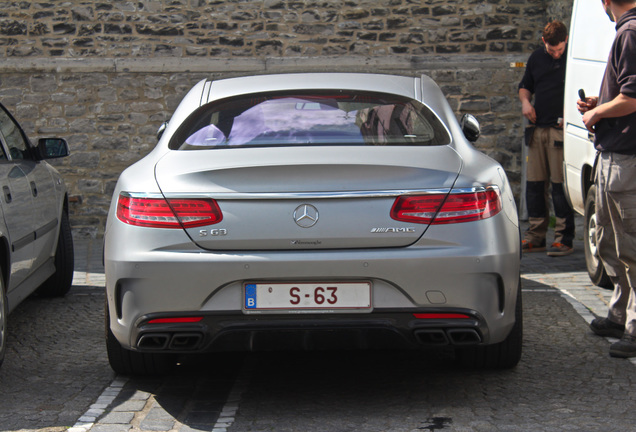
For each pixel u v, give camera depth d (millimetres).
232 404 4055
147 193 3791
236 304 3691
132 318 3779
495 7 11547
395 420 3764
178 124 4434
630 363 4676
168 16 11438
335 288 3672
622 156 4672
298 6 11453
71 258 6746
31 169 5875
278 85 4758
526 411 3857
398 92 4664
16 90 11438
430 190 3701
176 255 3686
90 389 4348
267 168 3668
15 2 11406
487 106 11602
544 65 8461
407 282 3646
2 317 4578
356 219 3656
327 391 4254
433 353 4969
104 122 11508
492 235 3740
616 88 4652
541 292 6719
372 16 11500
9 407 4031
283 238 3656
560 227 8461
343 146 3994
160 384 4430
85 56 11469
